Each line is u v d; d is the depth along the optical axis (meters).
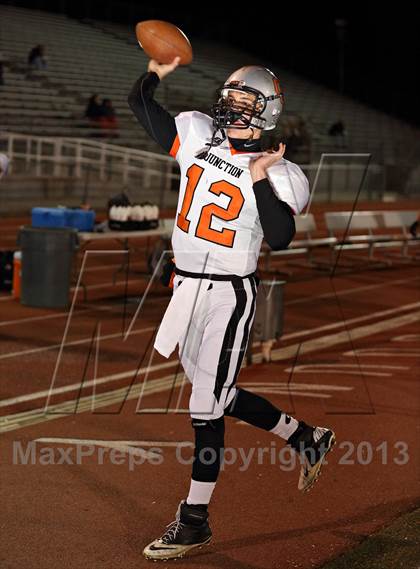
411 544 4.09
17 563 3.78
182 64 4.06
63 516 4.29
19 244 9.95
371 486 4.88
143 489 4.68
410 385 7.17
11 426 5.68
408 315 10.70
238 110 3.75
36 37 29.11
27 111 23.38
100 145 21.55
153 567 3.81
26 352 7.78
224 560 3.92
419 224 16.81
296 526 4.31
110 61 29.75
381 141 34.53
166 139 3.96
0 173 7.57
